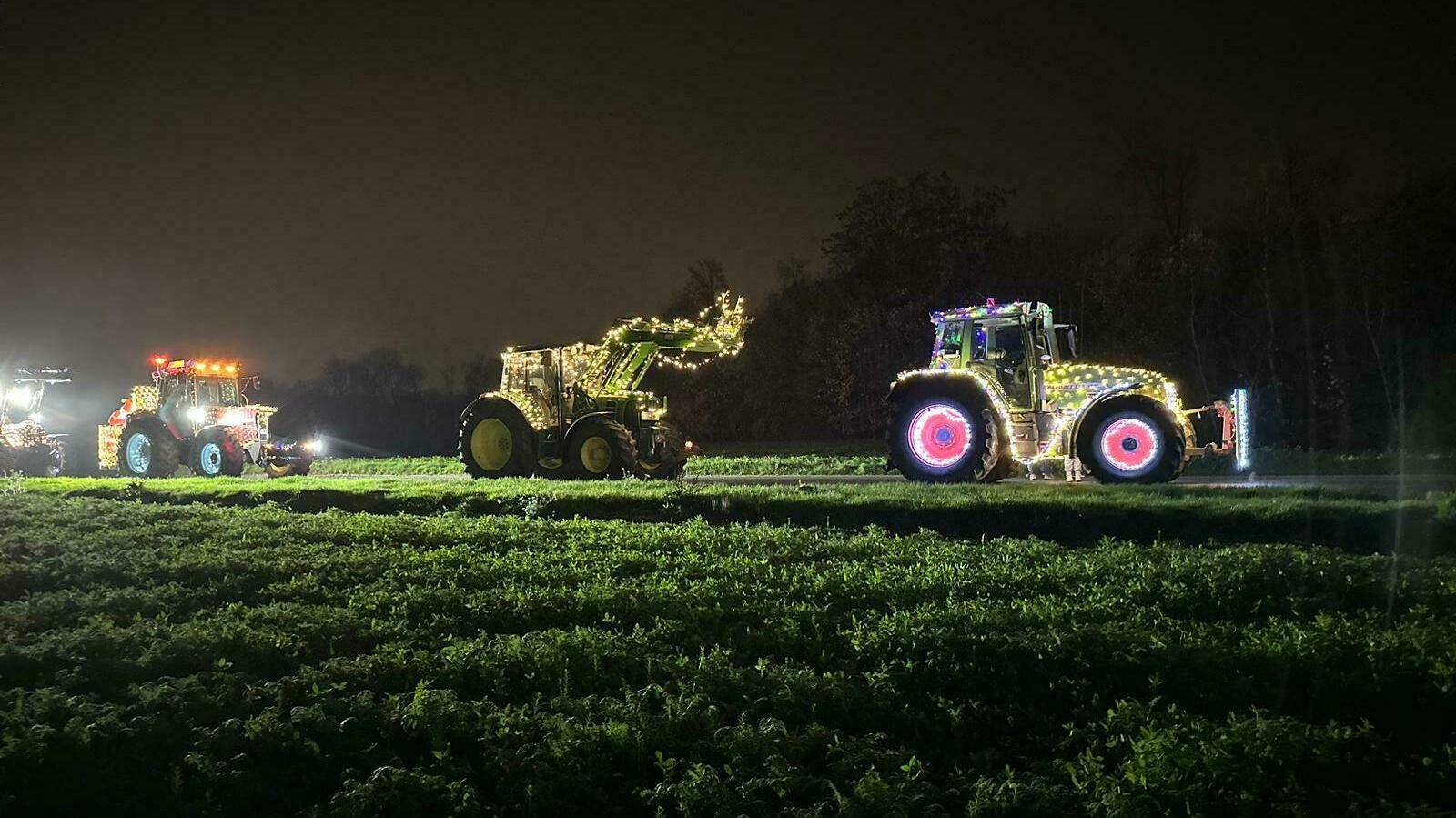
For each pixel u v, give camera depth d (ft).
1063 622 27.30
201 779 20.29
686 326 70.28
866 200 142.20
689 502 50.19
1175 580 31.86
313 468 94.58
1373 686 23.21
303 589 33.45
